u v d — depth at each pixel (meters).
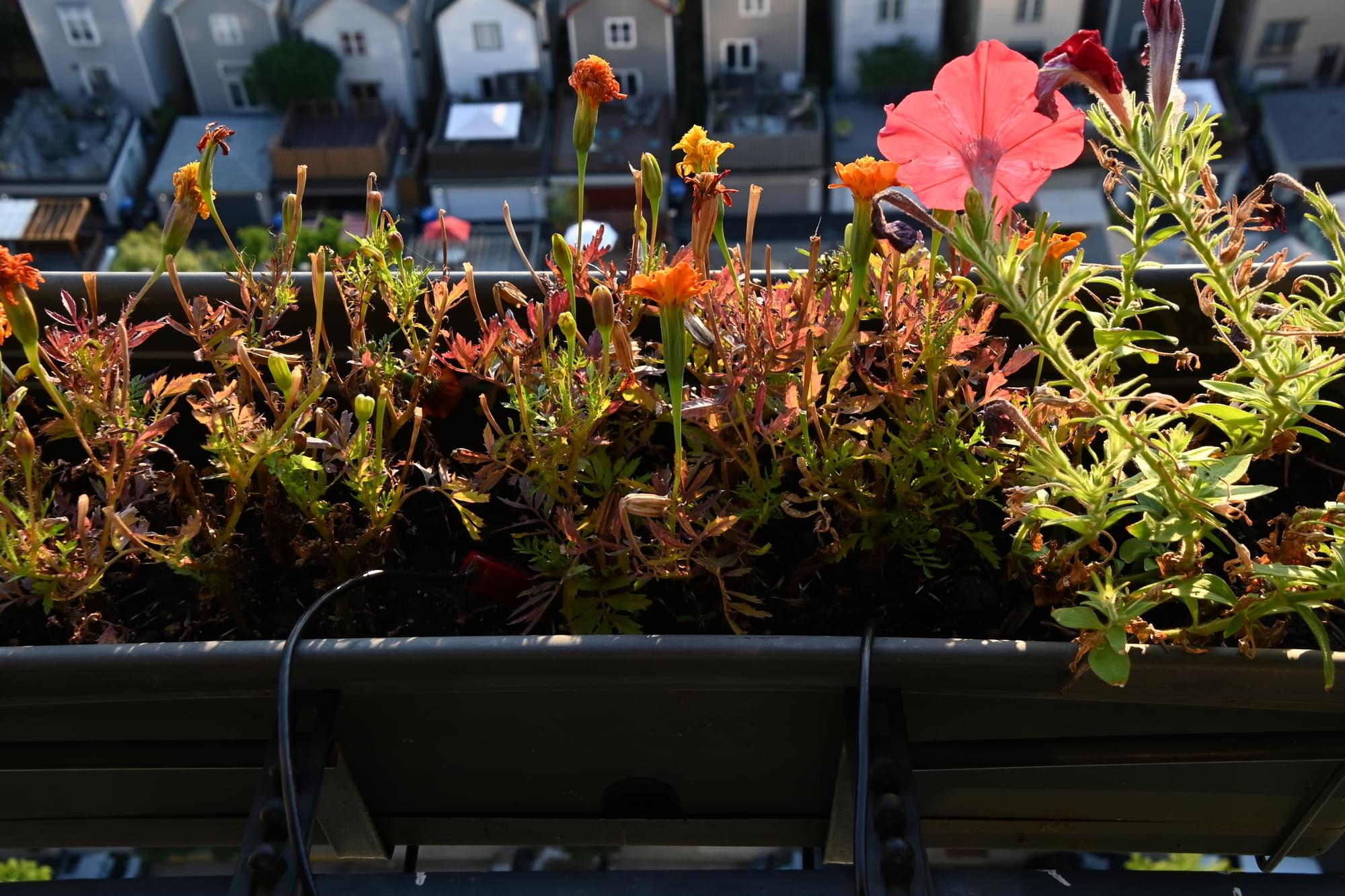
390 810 0.90
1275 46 14.15
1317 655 0.71
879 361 0.99
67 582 0.81
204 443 0.96
